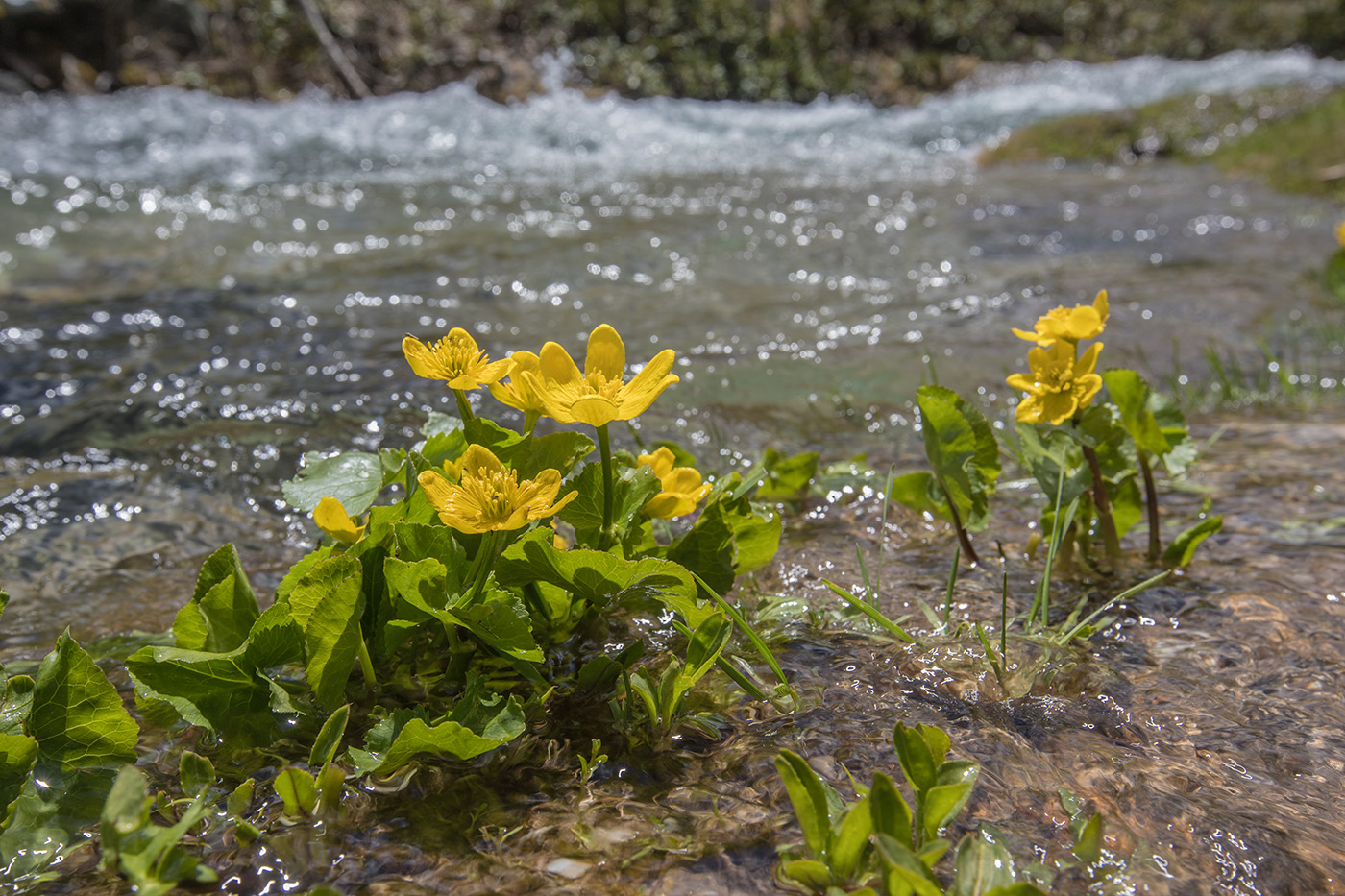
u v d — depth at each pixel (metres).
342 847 1.26
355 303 4.43
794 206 7.22
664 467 1.70
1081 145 11.07
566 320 4.27
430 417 1.77
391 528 1.52
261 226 6.06
